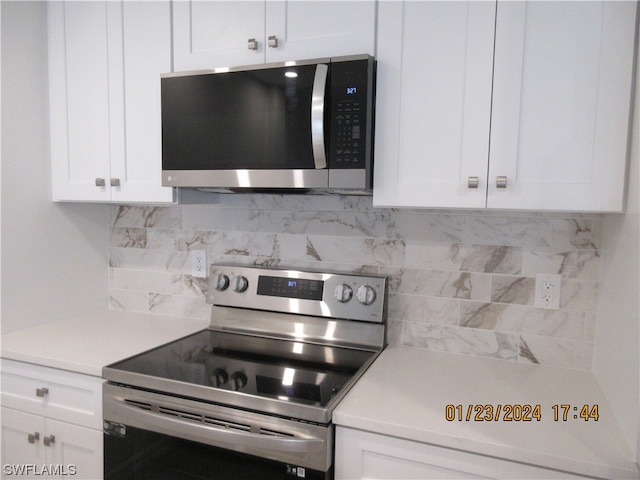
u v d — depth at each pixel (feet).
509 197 4.04
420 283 5.33
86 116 5.72
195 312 6.51
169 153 5.05
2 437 5.31
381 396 3.99
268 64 4.54
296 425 3.70
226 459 3.95
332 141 4.37
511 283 4.98
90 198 5.79
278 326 5.68
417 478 3.50
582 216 4.67
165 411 4.25
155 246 6.71
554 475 3.14
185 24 5.15
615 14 3.67
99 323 6.25
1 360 5.22
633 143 3.58
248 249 6.15
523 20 3.92
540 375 4.60
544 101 3.90
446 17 4.16
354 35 4.48
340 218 5.65
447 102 4.19
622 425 3.40
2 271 5.55
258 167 4.66
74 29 5.71
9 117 5.54
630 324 3.33
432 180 4.28
